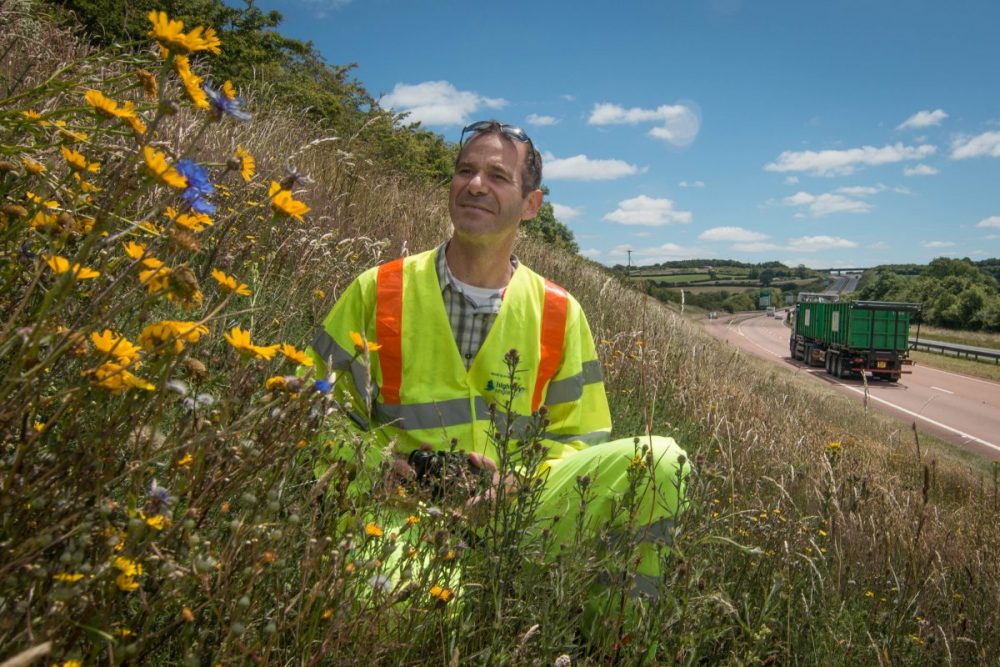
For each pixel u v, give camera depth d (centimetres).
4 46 285
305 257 299
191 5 1043
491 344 256
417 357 251
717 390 585
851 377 2988
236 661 116
